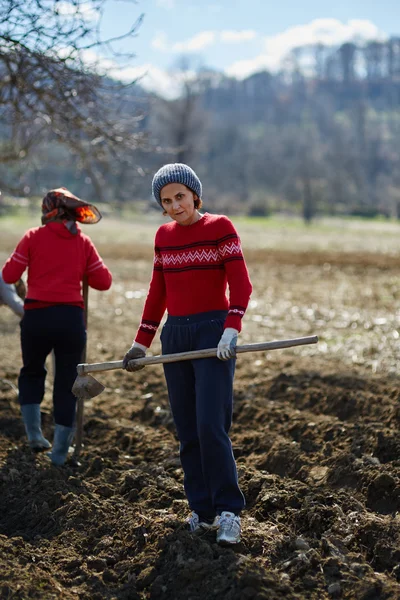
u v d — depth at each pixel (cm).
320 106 17762
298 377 750
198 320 407
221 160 10988
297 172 9112
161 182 400
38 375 566
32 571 378
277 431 609
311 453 549
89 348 965
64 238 542
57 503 473
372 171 11988
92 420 649
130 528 428
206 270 404
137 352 428
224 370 402
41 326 537
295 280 1706
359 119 14212
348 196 9281
